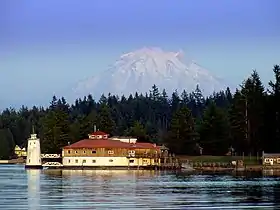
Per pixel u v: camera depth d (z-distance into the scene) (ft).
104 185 580.71
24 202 424.87
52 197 458.50
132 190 518.78
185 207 393.91
